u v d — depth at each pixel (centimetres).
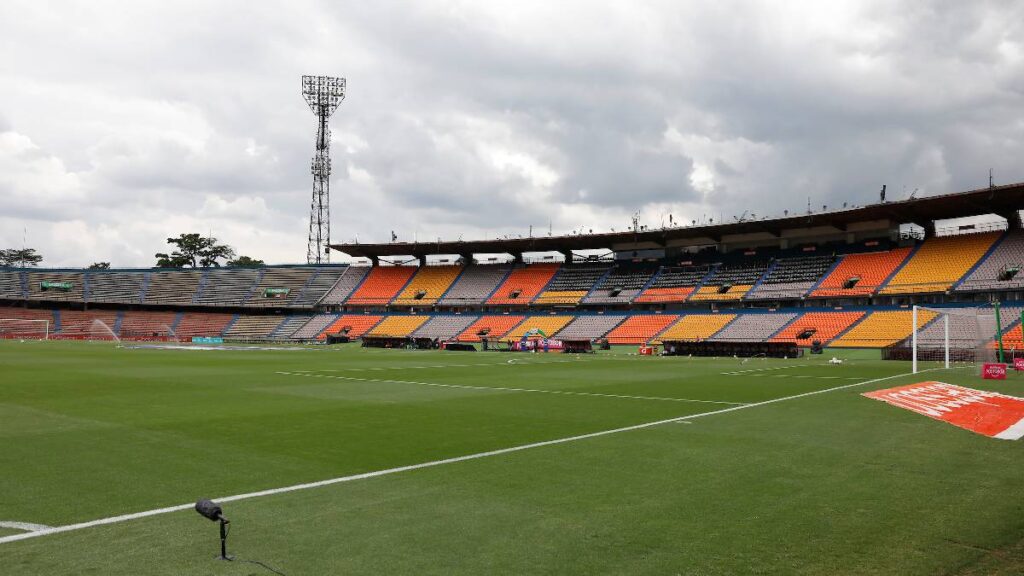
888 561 750
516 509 965
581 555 767
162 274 11819
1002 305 6259
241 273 11719
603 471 1227
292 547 795
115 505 994
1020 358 4222
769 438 1591
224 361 4869
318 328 10138
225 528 795
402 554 769
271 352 6456
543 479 1163
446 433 1689
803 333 7044
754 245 8981
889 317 6794
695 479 1159
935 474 1189
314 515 937
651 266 9525
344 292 11019
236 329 10488
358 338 9519
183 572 714
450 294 10312
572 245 9838
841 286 7494
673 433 1677
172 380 3250
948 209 7038
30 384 2962
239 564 738
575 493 1061
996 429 1720
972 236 7312
